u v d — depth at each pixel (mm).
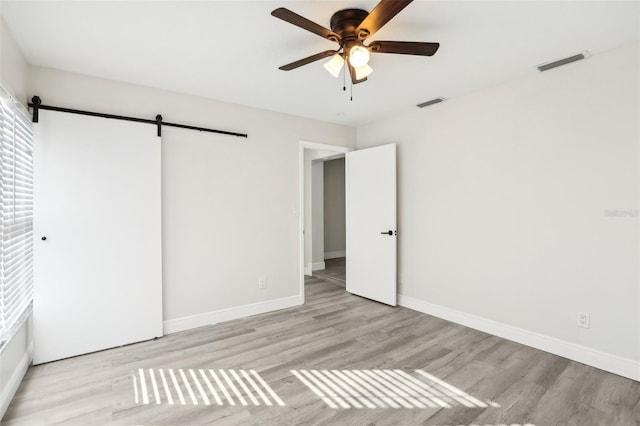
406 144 3891
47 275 2512
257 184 3656
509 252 2951
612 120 2354
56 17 1905
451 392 2129
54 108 2533
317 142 4168
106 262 2748
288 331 3156
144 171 2924
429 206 3641
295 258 3969
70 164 2602
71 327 2600
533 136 2775
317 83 2947
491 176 3072
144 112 2971
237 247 3520
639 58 2229
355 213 4395
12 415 1887
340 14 1858
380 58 2457
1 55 1897
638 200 2250
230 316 3467
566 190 2590
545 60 2506
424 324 3342
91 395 2088
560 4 1805
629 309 2295
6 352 1988
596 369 2414
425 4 1801
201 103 3279
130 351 2719
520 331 2879
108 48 2283
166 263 3092
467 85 3021
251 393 2119
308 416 1891
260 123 3678
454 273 3402
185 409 1953
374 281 4137
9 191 2078
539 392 2123
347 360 2566
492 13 1893
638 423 1816
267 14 1896
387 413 1918
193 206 3240
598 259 2434
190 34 2113
